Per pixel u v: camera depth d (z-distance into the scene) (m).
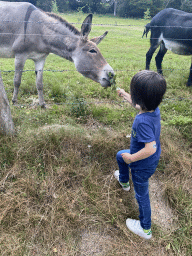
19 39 2.89
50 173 2.26
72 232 1.80
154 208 2.11
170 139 2.93
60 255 1.62
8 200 1.93
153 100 1.32
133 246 1.72
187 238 1.78
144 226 1.74
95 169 2.38
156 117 1.43
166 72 5.57
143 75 1.31
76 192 2.13
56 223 1.83
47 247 1.67
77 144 2.61
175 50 4.91
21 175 2.21
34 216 1.83
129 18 19.12
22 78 4.79
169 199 2.17
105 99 4.09
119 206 2.07
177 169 2.46
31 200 2.01
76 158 2.45
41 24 2.82
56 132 2.66
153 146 1.39
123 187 2.21
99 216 1.93
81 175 2.29
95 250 1.69
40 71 3.31
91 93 4.18
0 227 1.75
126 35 11.52
